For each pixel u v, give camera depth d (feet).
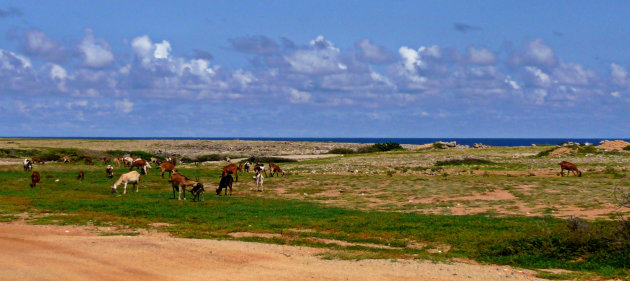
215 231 66.28
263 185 133.80
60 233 62.80
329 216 77.97
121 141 444.55
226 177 113.50
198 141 481.46
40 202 93.15
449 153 247.09
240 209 86.58
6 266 41.96
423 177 146.92
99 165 196.03
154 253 48.96
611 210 79.00
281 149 403.95
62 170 160.15
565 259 49.24
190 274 42.24
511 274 43.45
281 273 42.93
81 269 42.29
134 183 115.34
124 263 44.93
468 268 45.32
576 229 53.42
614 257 47.98
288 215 79.46
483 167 176.14
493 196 102.68
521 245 53.21
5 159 226.58
